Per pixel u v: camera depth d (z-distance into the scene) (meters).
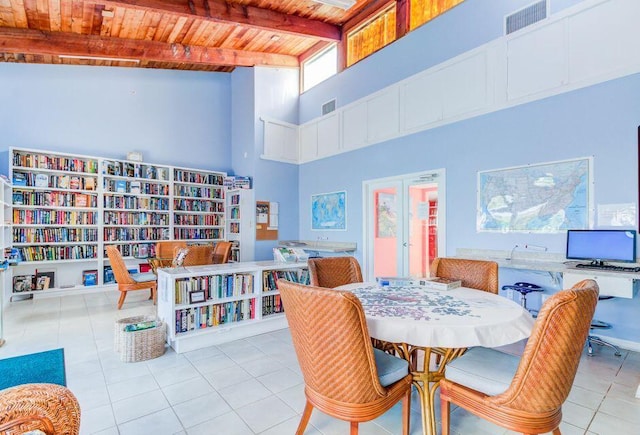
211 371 2.70
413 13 5.06
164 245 5.48
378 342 2.26
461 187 4.33
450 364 1.74
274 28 5.17
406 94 4.99
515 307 1.89
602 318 3.27
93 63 5.91
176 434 1.89
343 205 6.09
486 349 1.96
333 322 1.42
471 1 4.24
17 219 4.95
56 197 5.30
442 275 2.80
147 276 4.86
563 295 1.29
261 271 3.68
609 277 2.85
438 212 4.59
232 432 1.92
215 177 7.17
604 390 2.37
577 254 3.21
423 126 4.74
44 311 4.45
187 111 6.97
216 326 3.36
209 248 5.09
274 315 3.79
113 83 6.12
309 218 6.91
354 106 5.84
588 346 3.11
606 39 3.21
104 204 5.75
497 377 1.58
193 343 3.18
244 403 2.22
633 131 3.06
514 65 3.83
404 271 5.08
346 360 1.45
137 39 5.32
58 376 2.53
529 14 3.73
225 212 7.05
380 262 5.46
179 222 6.61
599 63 3.24
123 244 5.94
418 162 4.85
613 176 3.16
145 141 6.45
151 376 2.61
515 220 3.82
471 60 4.22
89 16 4.49
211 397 2.30
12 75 5.20
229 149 7.50
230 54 6.29
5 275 4.74
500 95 3.94
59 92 5.59
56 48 4.76
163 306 3.32
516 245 3.80
